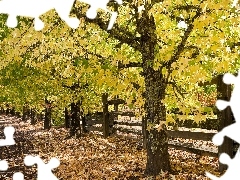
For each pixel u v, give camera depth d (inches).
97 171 355.9
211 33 228.7
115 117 627.8
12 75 547.5
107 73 259.4
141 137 516.1
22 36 251.3
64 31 238.7
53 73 534.3
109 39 271.1
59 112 976.3
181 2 218.4
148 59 262.7
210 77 252.4
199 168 313.9
